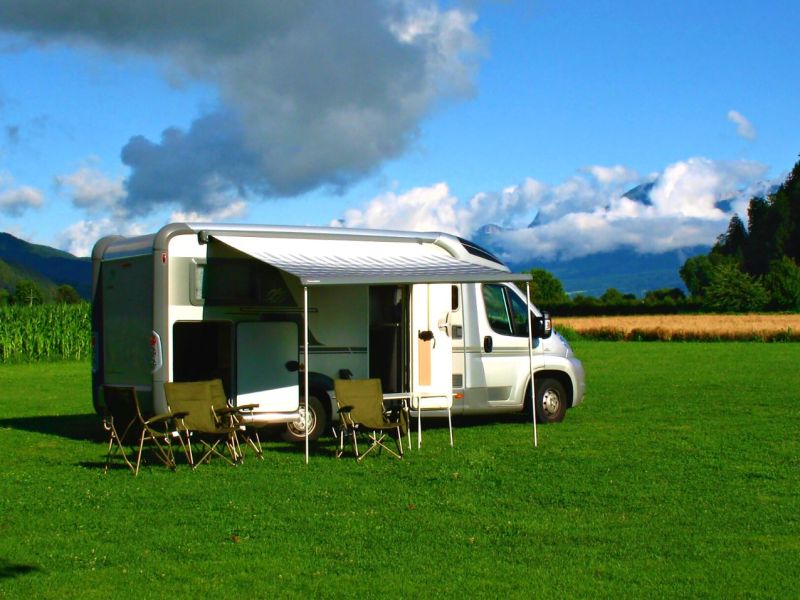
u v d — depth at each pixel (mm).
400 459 11797
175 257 12523
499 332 14961
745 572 6777
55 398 21047
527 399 15297
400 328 14195
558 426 15047
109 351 13562
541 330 15336
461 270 11891
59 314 33812
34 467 11492
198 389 11555
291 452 12656
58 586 6535
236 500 9344
